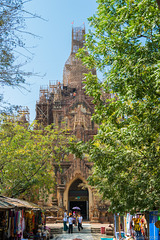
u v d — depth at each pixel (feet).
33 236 77.00
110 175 47.91
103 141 51.16
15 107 41.29
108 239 90.68
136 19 41.39
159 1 26.55
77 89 228.02
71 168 166.81
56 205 158.10
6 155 90.02
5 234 57.06
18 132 96.37
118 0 46.62
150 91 40.45
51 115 225.97
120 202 51.72
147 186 46.14
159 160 45.96
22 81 36.45
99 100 50.70
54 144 115.65
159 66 35.24
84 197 165.89
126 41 43.75
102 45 50.39
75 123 198.49
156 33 44.55
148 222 56.85
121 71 43.04
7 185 94.43
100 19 51.16
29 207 63.62
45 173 99.81
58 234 113.60
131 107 48.01
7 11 33.06
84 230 121.60
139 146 47.24
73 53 279.08
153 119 42.57
